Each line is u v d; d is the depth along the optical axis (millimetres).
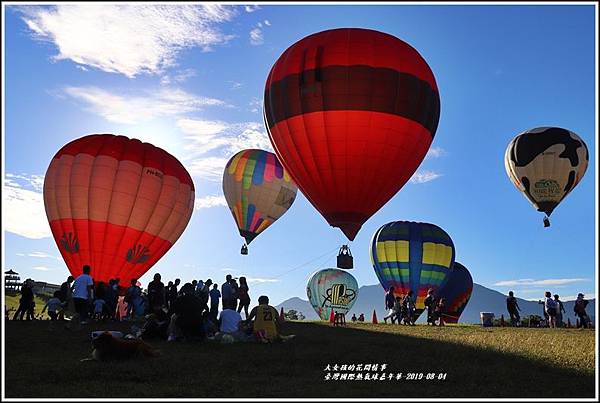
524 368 9719
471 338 15281
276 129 22703
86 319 17547
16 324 17125
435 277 40625
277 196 37344
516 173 37281
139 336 13625
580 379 8734
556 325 23641
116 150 27500
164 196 27812
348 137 21297
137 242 27078
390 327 21938
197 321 13156
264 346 12914
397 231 41656
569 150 36062
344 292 52719
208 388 7805
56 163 27109
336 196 22109
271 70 23562
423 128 22094
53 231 26688
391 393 7688
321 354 11461
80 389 7574
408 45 22656
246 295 18797
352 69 21344
